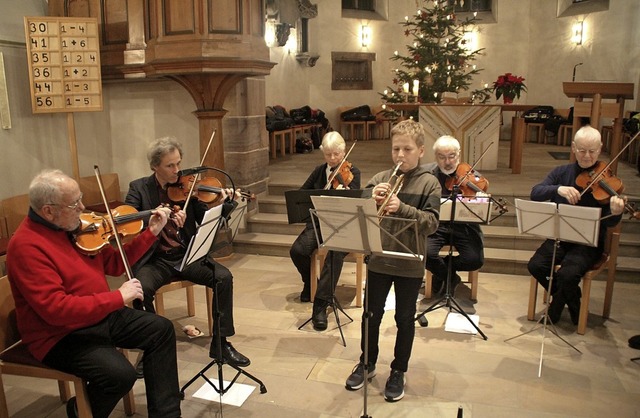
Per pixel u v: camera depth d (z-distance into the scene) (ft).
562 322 11.89
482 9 36.94
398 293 8.59
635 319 12.01
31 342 7.25
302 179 20.22
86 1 16.97
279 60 31.89
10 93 15.05
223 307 9.89
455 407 8.73
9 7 15.08
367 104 38.06
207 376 9.78
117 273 8.46
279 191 19.22
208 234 8.55
